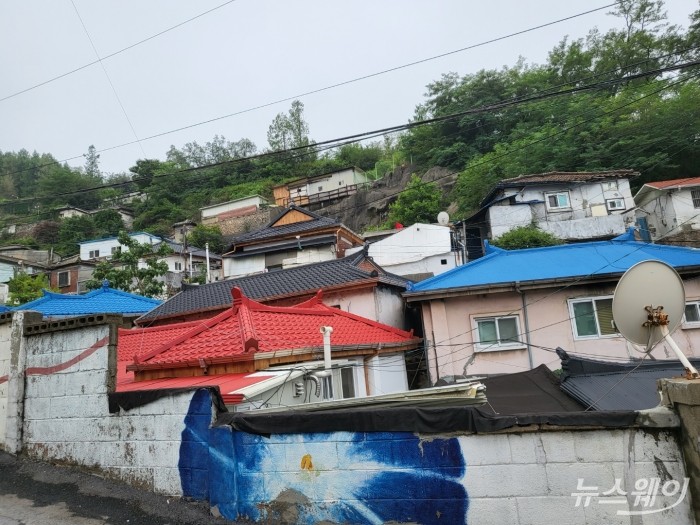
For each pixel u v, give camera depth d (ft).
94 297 56.75
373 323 39.60
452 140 146.72
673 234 83.56
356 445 12.81
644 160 94.79
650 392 22.18
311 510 12.96
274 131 222.07
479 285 37.55
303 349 24.94
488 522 11.44
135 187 201.46
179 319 52.70
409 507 12.09
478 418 11.76
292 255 84.12
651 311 13.39
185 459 15.05
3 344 21.16
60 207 179.22
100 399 17.38
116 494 15.64
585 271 37.93
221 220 163.32
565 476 11.12
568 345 37.24
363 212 146.51
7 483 17.17
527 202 92.02
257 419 13.80
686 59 104.47
